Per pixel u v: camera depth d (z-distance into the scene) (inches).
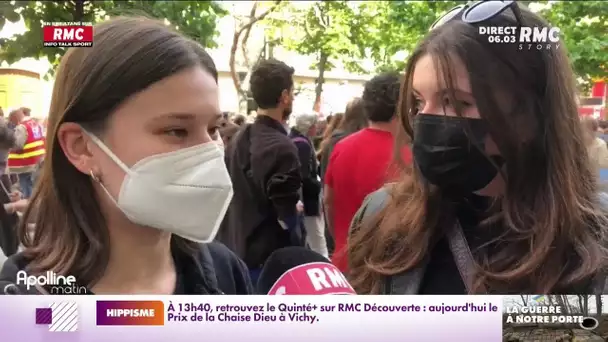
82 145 27.7
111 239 29.6
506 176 29.2
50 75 30.2
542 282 29.5
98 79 26.5
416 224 31.7
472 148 29.1
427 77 29.8
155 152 27.7
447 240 31.3
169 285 31.0
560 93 28.7
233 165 36.9
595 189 29.3
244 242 35.6
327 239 38.7
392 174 35.4
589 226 29.0
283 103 39.2
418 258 31.4
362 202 36.9
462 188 30.1
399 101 33.9
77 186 28.2
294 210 36.5
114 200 28.2
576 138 29.1
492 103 28.5
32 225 29.5
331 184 38.5
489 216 30.4
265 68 39.0
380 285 32.8
